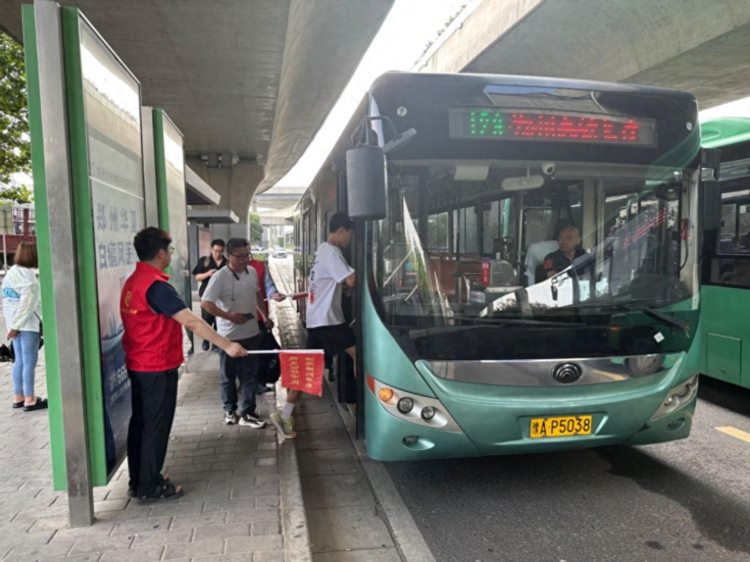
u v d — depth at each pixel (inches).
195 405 237.1
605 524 147.2
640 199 157.2
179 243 301.0
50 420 132.6
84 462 132.3
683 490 166.6
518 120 151.1
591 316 149.2
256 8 381.4
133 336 143.2
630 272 155.4
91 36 134.3
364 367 157.5
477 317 144.6
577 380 146.4
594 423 148.4
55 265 126.5
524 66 670.5
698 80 586.9
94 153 135.3
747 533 142.3
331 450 202.8
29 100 124.3
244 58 484.1
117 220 156.5
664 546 136.4
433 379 142.9
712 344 253.3
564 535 141.9
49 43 121.1
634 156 157.0
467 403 142.0
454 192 147.5
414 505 159.2
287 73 581.6
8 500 148.1
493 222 148.8
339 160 199.9
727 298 244.4
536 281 149.3
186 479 160.7
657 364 153.0
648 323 152.6
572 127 153.5
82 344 131.7
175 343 148.0
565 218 151.8
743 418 234.4
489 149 149.4
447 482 174.2
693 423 227.8
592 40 571.2
